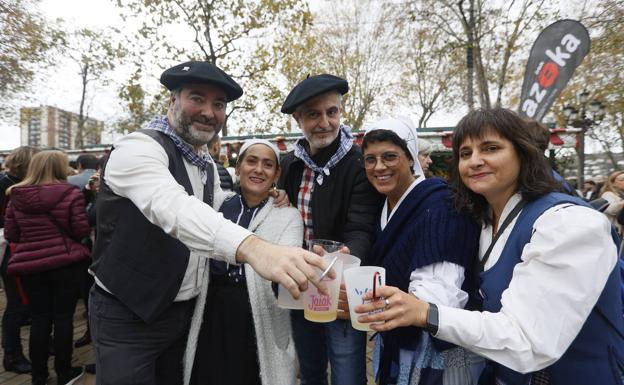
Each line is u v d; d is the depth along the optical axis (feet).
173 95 5.30
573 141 20.94
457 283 4.35
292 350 5.93
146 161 4.42
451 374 4.45
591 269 3.13
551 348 3.05
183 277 4.98
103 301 5.00
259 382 5.89
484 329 3.22
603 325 3.61
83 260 9.07
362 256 5.53
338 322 6.33
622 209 12.07
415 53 52.42
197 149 5.62
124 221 4.77
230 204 6.29
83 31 50.57
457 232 4.44
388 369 5.17
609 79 44.34
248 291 5.58
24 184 8.61
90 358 10.97
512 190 4.15
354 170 6.29
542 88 15.67
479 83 34.88
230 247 3.58
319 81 6.33
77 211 8.90
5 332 10.36
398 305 3.39
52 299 9.12
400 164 5.31
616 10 33.06
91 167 13.39
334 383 6.54
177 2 29.73
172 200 3.98
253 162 6.00
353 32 64.03
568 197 3.67
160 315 5.05
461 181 4.54
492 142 3.96
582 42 14.66
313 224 6.70
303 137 7.09
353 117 65.05
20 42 44.91
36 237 8.55
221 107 5.44
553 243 3.27
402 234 5.02
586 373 3.60
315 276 3.42
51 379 9.77
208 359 5.65
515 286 3.39
